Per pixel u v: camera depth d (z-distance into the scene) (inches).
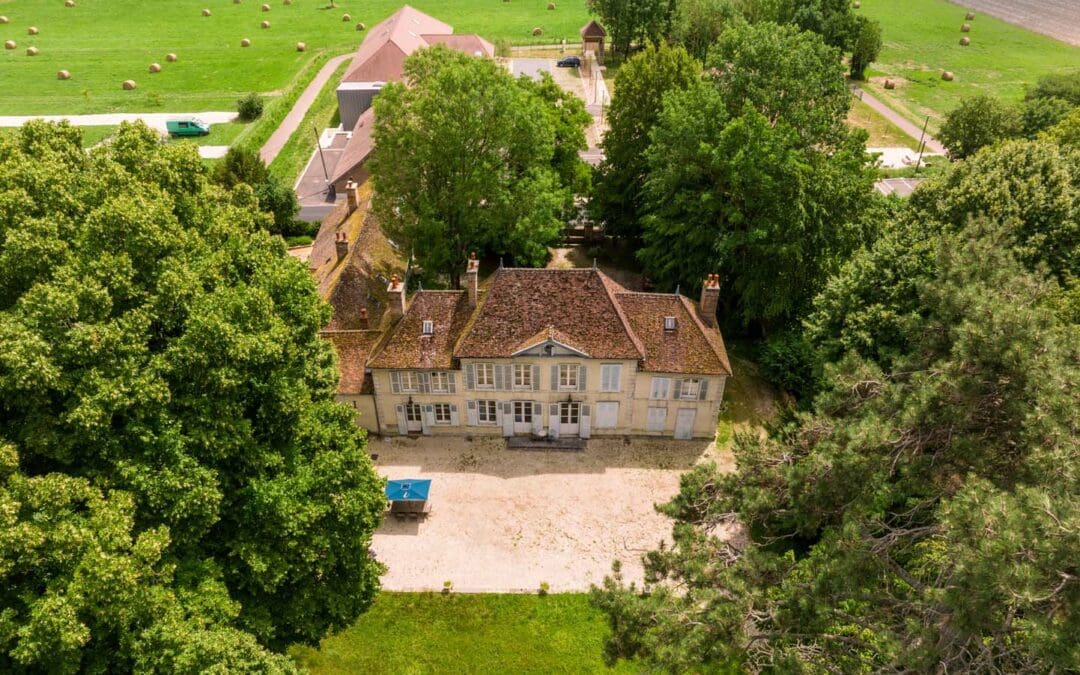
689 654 958.4
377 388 1877.5
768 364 2100.1
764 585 1073.5
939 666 876.0
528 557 1621.6
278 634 1237.1
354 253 2135.8
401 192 2073.1
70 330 971.9
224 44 5364.2
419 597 1537.9
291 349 1255.5
